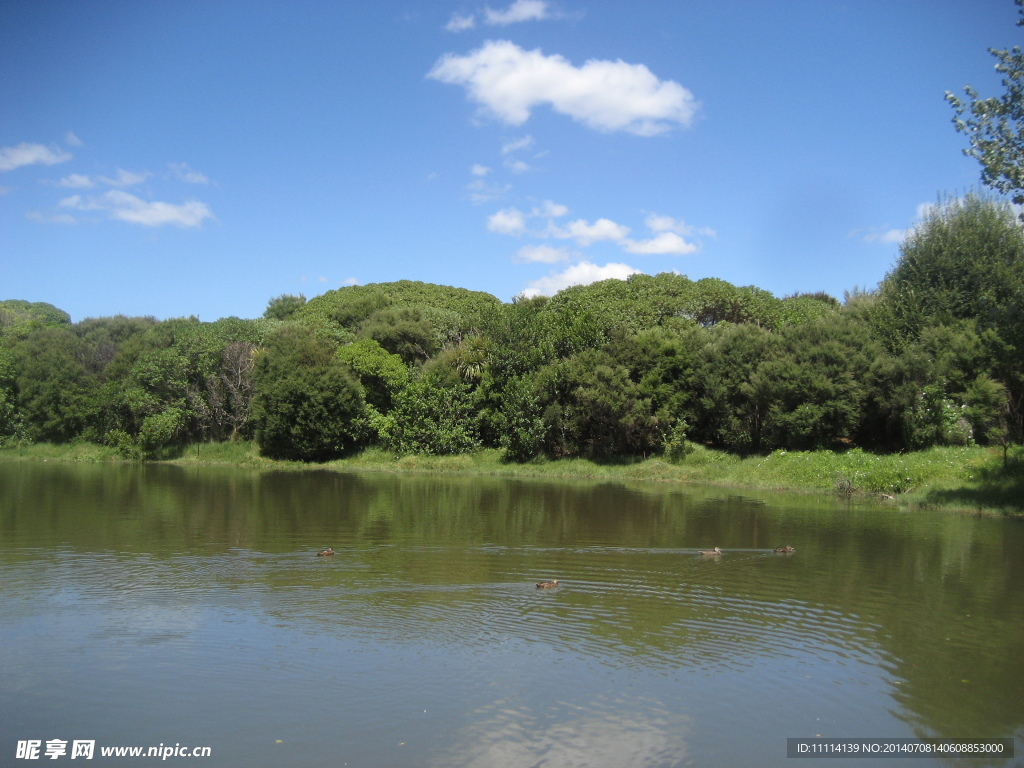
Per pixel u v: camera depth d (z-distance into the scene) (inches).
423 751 391.5
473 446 2226.9
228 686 467.2
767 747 400.2
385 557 813.2
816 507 1294.3
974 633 577.3
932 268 1859.0
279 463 2206.0
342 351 2425.0
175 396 2300.7
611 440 2112.5
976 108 1024.2
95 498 1302.9
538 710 438.9
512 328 2284.7
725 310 2657.5
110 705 441.1
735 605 645.3
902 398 1702.8
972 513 1208.8
